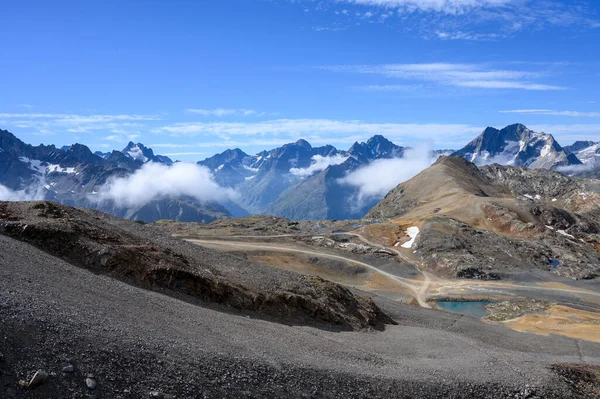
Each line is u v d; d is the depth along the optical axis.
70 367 19.94
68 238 36.00
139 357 22.53
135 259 36.75
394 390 29.38
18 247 32.31
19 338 20.16
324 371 28.48
